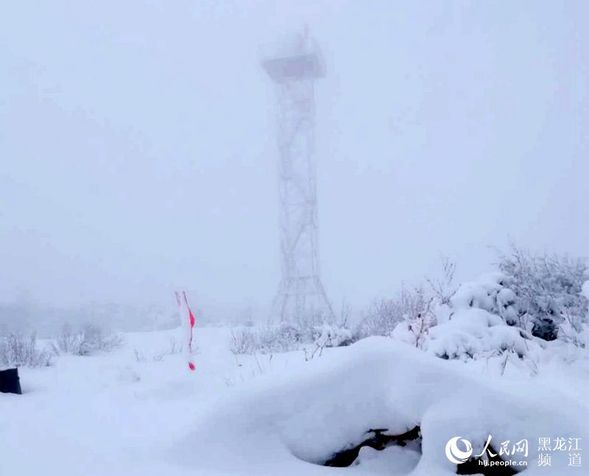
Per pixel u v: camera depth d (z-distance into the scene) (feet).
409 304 31.81
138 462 9.86
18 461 10.23
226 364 27.07
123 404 17.37
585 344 20.63
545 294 23.50
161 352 35.94
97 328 43.60
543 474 8.44
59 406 17.25
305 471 9.23
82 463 9.98
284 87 116.37
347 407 10.17
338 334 32.78
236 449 9.70
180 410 15.98
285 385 10.62
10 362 30.12
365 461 9.83
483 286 23.65
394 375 10.31
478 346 20.53
